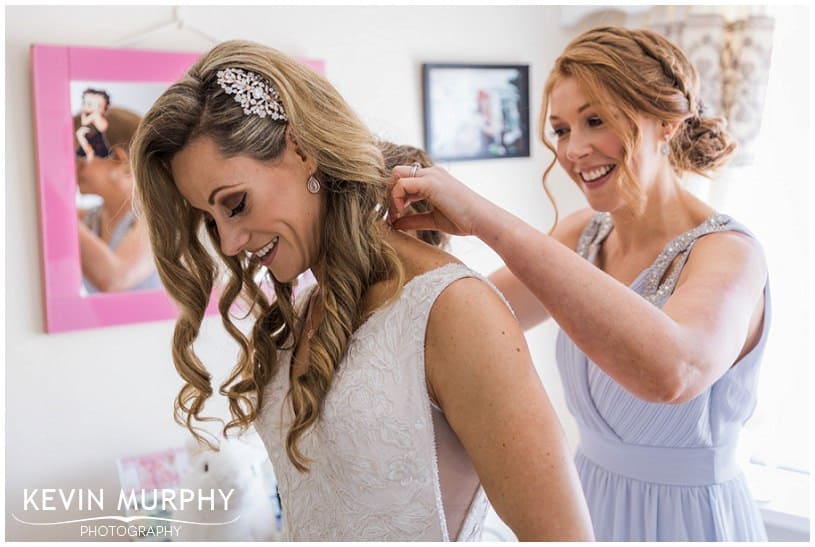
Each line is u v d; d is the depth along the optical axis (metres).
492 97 2.73
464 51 2.68
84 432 2.14
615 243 1.65
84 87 2.05
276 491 2.09
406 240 1.07
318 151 1.00
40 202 2.03
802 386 2.46
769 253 2.48
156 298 2.20
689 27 2.46
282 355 1.17
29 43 2.01
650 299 1.46
